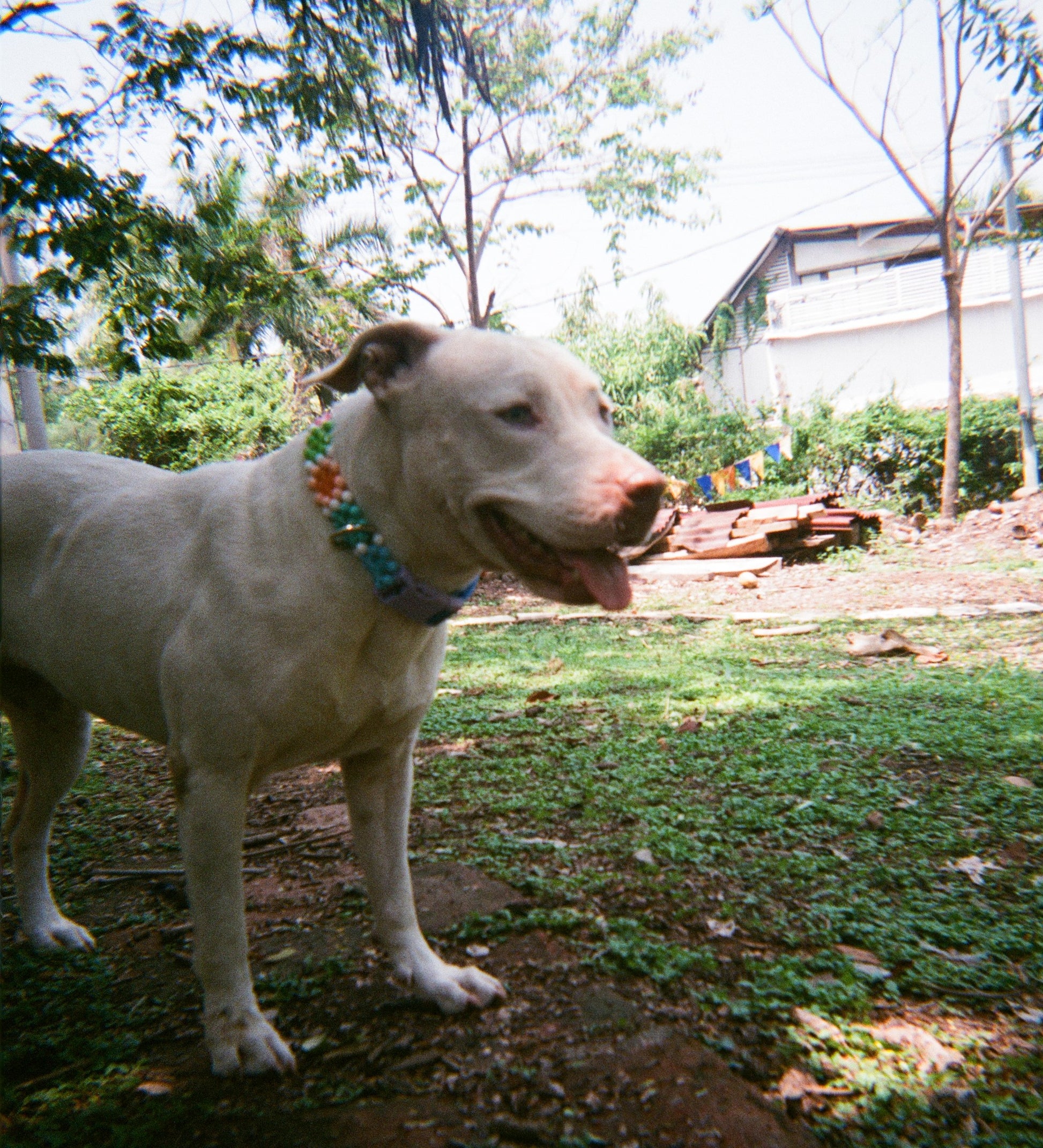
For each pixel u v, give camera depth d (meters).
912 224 27.62
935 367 25.80
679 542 13.98
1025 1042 2.57
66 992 2.93
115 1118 2.34
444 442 2.21
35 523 2.77
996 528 15.08
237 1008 2.47
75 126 4.99
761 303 28.02
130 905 3.64
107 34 5.17
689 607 10.94
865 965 2.93
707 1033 2.61
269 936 3.26
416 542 2.34
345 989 2.89
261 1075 2.45
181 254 5.87
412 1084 2.43
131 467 2.89
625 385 23.75
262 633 2.31
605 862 3.76
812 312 26.58
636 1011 2.71
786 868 3.62
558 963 2.99
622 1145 2.19
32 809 3.24
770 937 3.13
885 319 25.70
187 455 16.83
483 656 8.45
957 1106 2.30
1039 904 3.29
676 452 22.30
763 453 19.12
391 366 2.31
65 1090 2.47
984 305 25.22
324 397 18.33
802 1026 2.63
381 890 2.81
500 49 20.70
